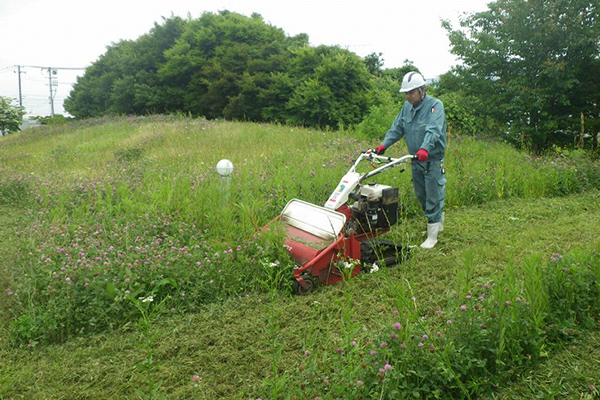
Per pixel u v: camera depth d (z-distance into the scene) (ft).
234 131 46.42
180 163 32.22
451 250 17.43
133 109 93.50
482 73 42.83
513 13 39.50
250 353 10.98
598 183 27.14
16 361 11.05
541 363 9.82
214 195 20.54
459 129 54.90
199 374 10.29
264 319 12.48
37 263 14.39
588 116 40.60
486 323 9.87
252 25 84.28
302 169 26.25
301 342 11.29
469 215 21.98
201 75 83.35
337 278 15.01
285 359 10.62
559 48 38.70
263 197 22.13
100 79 106.22
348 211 16.19
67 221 19.72
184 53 85.35
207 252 15.28
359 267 15.31
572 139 41.09
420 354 9.20
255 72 74.79
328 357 10.42
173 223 18.47
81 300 12.63
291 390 9.18
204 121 57.88
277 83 72.74
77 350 11.30
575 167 27.58
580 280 11.15
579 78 39.88
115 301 12.66
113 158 37.96
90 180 27.20
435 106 16.92
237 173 26.63
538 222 20.45
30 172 32.37
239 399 9.37
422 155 15.97
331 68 68.44
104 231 17.06
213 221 18.57
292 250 15.10
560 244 16.89
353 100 69.67
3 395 9.74
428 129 16.47
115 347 11.41
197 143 41.55
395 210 16.99
